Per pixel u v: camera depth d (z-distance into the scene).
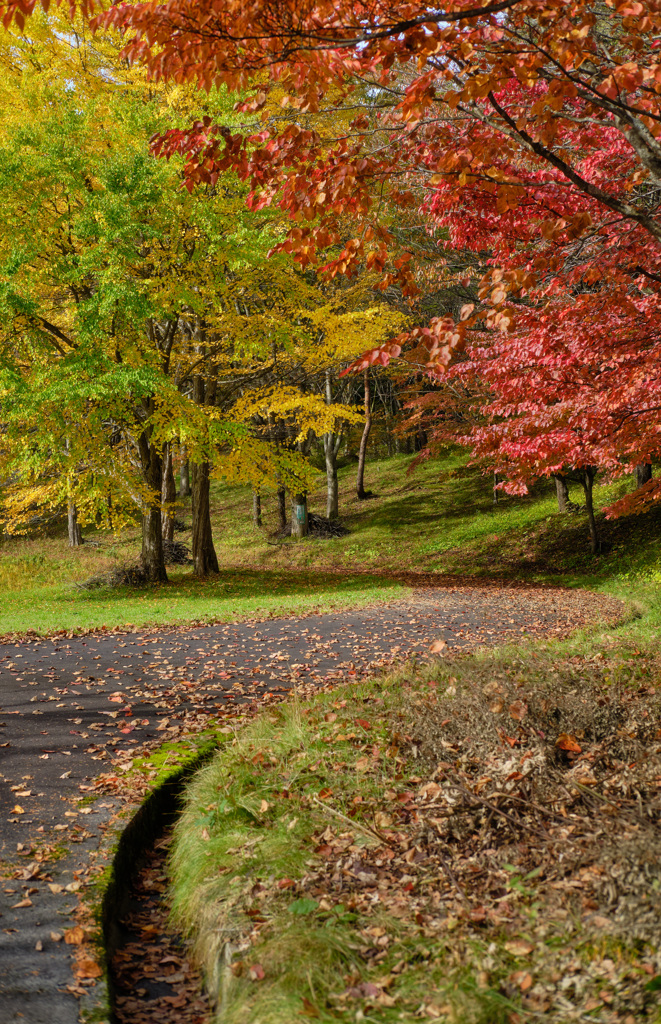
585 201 5.30
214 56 3.82
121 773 5.40
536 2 3.50
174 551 27.56
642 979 2.52
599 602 15.77
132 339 16.89
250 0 3.50
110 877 3.88
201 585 20.88
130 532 35.78
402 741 5.04
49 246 16.62
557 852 3.42
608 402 6.02
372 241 5.02
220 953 3.21
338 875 3.51
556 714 4.91
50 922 3.43
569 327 5.91
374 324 18.80
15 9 3.48
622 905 2.89
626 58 4.48
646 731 4.73
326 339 19.36
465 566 24.59
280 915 3.24
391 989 2.71
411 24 3.42
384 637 11.80
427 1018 2.52
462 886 3.31
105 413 16.67
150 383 15.79
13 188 15.28
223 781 4.87
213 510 38.69
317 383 31.02
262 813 4.28
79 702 7.65
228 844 4.00
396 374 27.17
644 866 3.07
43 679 8.80
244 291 18.86
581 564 22.22
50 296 18.62
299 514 31.03
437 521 29.91
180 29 3.65
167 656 10.39
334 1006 2.66
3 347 16.44
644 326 5.99
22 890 3.71
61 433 16.69
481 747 4.56
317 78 4.07
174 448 19.98
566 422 6.48
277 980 2.83
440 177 4.75
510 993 2.60
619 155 5.29
